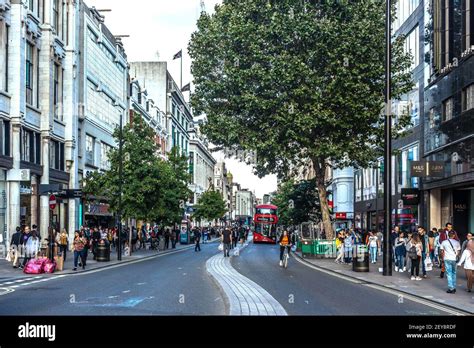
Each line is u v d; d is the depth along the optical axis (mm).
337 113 30125
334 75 29531
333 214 66875
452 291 17234
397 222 39969
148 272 24781
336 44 29016
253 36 29188
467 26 27766
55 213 39906
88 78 47594
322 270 27172
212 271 23688
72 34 43094
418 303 15242
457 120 28719
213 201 102375
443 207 33625
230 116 31141
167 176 42062
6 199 32594
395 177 40969
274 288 18062
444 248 17500
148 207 41125
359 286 19594
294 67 28516
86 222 48188
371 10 29672
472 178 26719
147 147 40375
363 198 52750
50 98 38531
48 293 16484
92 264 29531
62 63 41969
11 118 33031
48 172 37875
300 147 31203
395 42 31594
